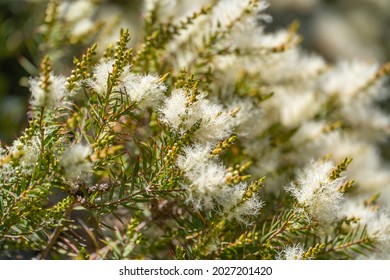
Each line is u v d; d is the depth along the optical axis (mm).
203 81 331
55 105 271
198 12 342
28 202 284
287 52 359
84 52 379
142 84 283
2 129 381
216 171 283
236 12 335
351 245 307
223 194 284
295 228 292
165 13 342
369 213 318
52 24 366
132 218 310
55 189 335
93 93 292
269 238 294
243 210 287
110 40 374
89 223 333
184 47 344
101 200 289
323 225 303
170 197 299
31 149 279
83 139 306
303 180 293
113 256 304
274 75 361
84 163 269
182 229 309
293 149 361
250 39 344
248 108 323
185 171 281
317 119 379
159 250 321
